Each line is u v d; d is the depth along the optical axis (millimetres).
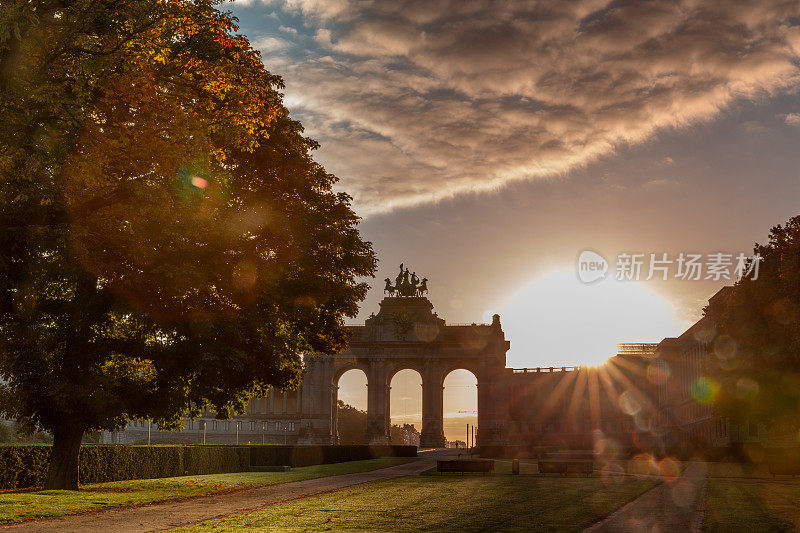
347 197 51875
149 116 33625
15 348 40281
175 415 49500
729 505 36500
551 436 191000
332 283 48312
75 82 29391
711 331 91125
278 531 25906
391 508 33688
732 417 82938
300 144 50000
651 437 180500
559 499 38625
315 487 48312
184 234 39156
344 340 53469
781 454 74875
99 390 41969
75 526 28297
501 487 47188
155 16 30297
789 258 59844
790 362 67062
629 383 191750
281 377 48625
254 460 76062
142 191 35750
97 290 41250
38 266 33594
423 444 194500
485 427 195125
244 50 37875
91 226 36438
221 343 41781
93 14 28250
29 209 32812
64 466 44031
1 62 26938
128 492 42375
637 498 40250
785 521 29859
